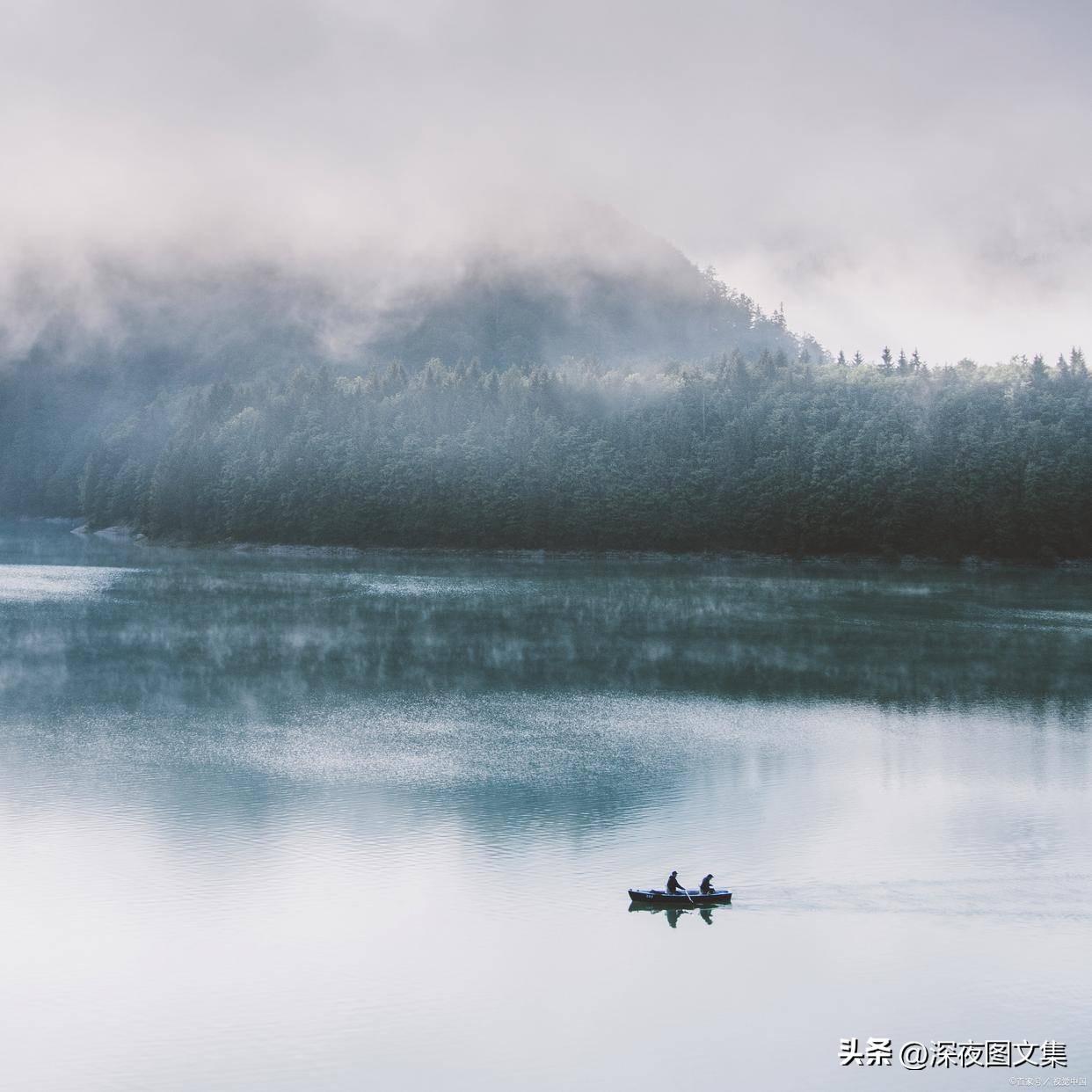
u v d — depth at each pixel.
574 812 52.38
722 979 36.41
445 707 74.81
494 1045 32.91
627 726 69.69
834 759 62.28
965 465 186.75
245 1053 32.41
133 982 36.16
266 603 127.00
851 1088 31.11
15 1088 30.81
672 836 49.12
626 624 111.69
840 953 38.00
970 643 101.25
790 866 45.59
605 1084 31.25
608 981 36.31
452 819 51.34
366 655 93.69
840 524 190.88
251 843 47.97
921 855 46.75
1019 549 182.88
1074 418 192.75
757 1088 31.06
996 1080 31.28
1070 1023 33.97
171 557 198.12
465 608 123.50
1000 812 52.94
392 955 37.94
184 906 41.59
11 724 68.75
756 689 81.00
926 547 187.88
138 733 66.94
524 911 41.19
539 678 84.69
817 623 112.81
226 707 74.25
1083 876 44.44
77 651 94.25
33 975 36.59
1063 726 70.50
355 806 53.09
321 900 42.16
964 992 35.59
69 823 50.44
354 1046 32.84
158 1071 31.67
